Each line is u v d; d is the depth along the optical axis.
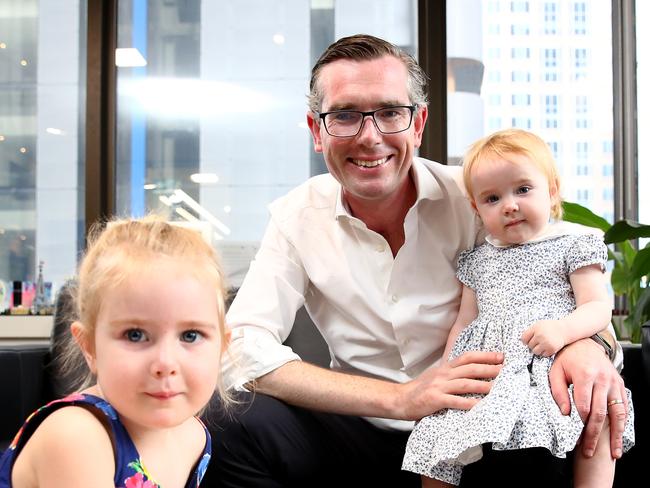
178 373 0.80
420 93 1.42
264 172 2.79
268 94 2.80
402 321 1.39
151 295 0.79
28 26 2.81
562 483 1.20
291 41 2.79
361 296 1.41
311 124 1.48
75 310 0.96
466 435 1.09
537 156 1.35
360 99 1.32
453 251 1.45
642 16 2.64
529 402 1.12
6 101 2.81
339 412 1.25
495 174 1.34
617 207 2.68
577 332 1.18
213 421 1.22
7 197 2.79
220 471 1.23
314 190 1.51
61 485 0.76
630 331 2.13
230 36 2.81
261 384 1.28
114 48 2.78
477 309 1.40
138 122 2.81
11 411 1.59
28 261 2.78
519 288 1.31
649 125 2.63
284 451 1.23
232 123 2.80
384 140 1.33
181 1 2.82
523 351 1.20
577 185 2.69
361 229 1.42
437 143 2.65
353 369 1.46
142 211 2.76
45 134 2.80
